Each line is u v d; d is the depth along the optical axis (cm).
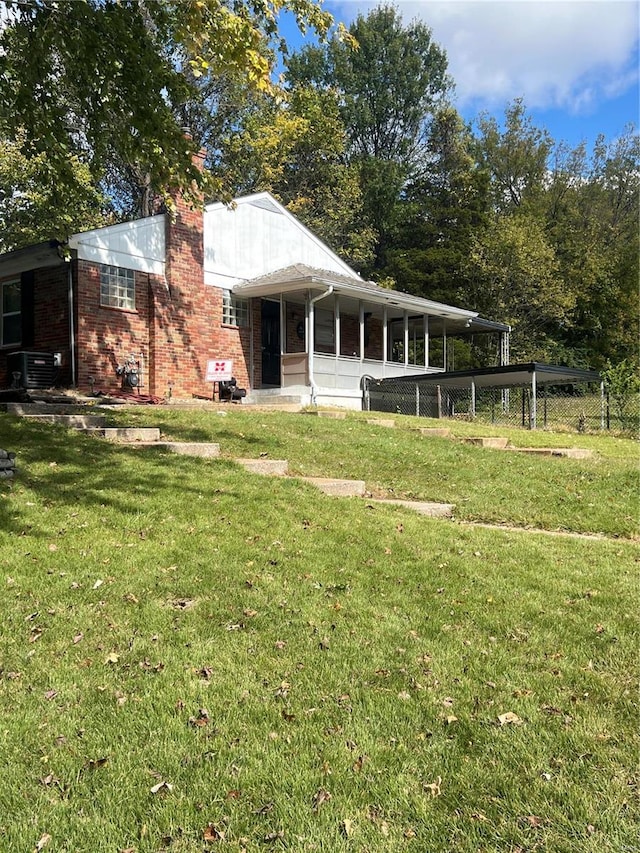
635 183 4094
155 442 810
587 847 207
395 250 3400
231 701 284
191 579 411
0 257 1340
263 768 242
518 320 2956
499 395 2220
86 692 288
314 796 229
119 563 429
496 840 210
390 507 657
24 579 396
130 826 214
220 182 826
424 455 914
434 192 3694
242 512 553
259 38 659
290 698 288
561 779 239
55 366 1295
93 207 2403
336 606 387
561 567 491
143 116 752
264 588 405
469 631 366
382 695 293
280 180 2969
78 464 658
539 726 273
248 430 956
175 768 241
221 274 1596
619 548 562
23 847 205
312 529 529
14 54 805
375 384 1705
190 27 638
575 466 891
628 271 3306
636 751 257
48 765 241
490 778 239
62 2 700
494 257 2972
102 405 1136
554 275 3147
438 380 1695
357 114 3903
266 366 1727
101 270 1351
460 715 280
